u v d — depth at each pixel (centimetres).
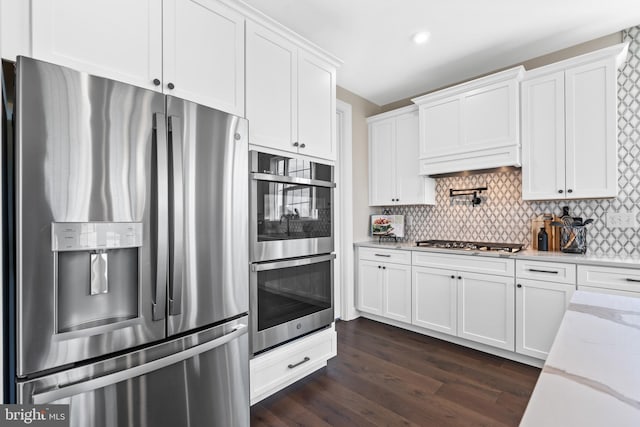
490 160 264
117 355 111
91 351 104
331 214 231
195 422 133
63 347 99
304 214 210
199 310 134
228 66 169
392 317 314
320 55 224
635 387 57
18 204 92
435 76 312
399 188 340
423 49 261
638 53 225
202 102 157
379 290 326
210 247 138
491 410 181
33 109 95
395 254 312
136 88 115
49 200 97
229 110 169
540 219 264
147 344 120
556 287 219
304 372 209
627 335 83
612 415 48
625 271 193
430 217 346
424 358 248
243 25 177
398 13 214
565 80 233
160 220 117
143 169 116
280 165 195
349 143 340
